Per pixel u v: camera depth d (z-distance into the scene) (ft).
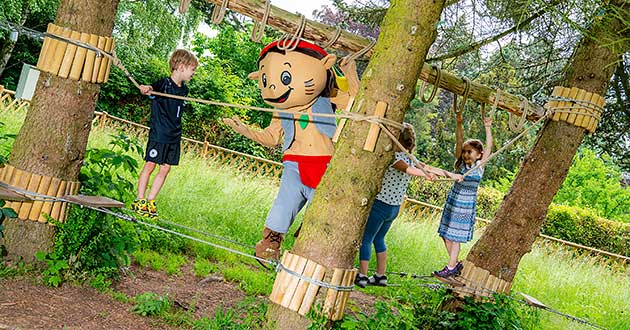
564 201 75.20
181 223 27.48
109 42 16.48
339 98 16.84
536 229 21.56
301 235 14.62
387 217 19.52
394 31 14.32
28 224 16.33
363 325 15.02
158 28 72.54
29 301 14.76
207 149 48.91
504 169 78.33
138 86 16.94
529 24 25.90
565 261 44.62
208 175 35.73
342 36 15.89
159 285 19.45
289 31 15.78
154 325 15.64
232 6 15.29
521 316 23.53
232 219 30.30
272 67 16.17
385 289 27.50
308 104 16.34
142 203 17.87
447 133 93.04
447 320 20.48
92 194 18.11
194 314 17.42
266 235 17.17
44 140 16.30
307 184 16.43
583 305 33.17
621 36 19.94
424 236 37.78
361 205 14.32
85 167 20.07
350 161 14.32
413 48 14.21
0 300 14.38
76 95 16.38
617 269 50.24
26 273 16.05
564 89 20.99
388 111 14.21
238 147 68.39
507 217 21.62
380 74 14.29
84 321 14.60
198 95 68.95
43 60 16.05
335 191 14.34
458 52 26.20
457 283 20.71
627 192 74.90
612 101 31.76
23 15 64.28
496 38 25.54
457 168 21.08
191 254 24.58
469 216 20.62
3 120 37.55
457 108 19.69
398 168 18.37
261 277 22.95
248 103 74.02
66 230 16.52
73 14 16.03
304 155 16.42
